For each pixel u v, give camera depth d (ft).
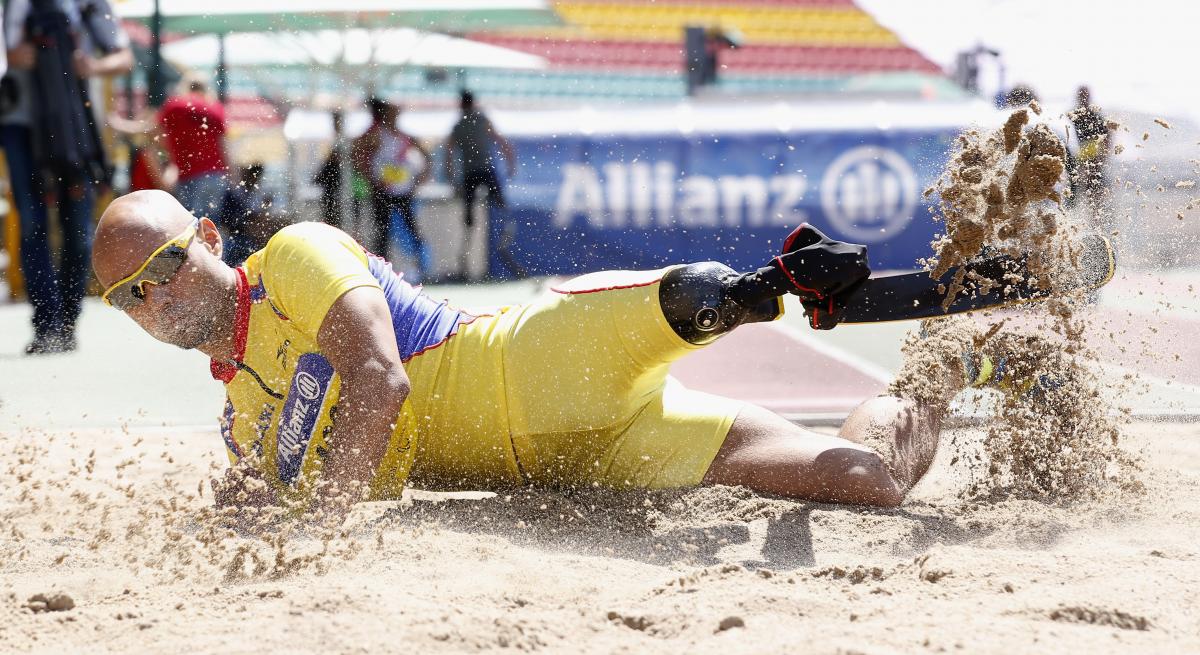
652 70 158.40
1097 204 21.42
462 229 85.30
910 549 18.10
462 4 94.58
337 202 83.97
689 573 15.78
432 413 20.86
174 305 19.15
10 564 17.75
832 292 19.31
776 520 19.45
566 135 87.04
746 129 87.92
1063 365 21.39
